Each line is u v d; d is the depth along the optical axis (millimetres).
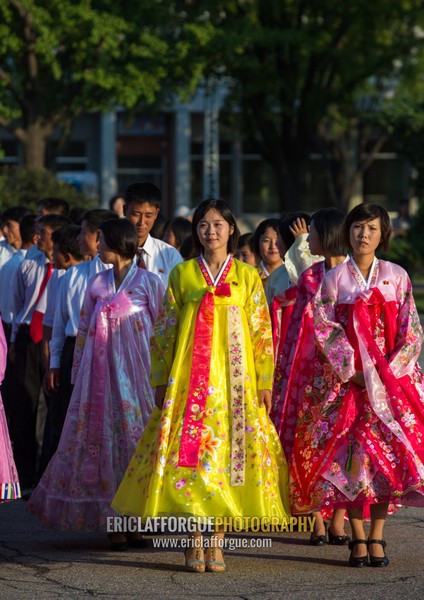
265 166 60750
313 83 42188
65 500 10680
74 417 10789
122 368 10789
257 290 10094
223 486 9641
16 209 17078
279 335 11820
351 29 42406
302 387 10711
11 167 29516
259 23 40375
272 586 9328
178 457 9602
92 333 10820
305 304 10883
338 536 10922
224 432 9750
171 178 58625
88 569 9953
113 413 10750
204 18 37625
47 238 14141
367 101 53969
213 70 39281
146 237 12273
